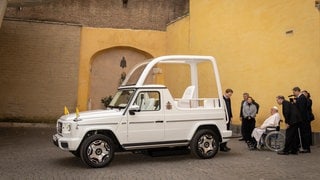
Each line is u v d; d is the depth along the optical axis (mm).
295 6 13219
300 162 8961
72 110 20000
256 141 11188
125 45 21203
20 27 19531
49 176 7223
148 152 9266
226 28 16703
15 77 19328
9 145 11797
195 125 9352
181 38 20141
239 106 15727
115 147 8672
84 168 8094
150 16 21719
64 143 8133
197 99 9797
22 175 7281
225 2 16859
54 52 19953
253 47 15141
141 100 8875
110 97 20172
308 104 10945
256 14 15086
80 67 20406
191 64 10883
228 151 10789
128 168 8164
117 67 21359
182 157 9719
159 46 21656
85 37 20734
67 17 20797
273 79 14070
